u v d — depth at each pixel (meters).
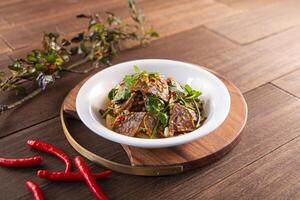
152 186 0.59
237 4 1.21
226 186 0.59
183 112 0.67
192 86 0.76
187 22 1.09
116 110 0.69
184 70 0.77
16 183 0.60
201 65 0.88
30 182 0.59
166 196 0.58
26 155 0.65
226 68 0.88
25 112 0.74
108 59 0.88
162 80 0.71
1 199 0.57
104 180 0.60
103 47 0.89
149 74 0.71
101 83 0.74
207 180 0.60
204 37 1.01
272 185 0.59
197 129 0.63
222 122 0.63
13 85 0.78
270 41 0.99
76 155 0.65
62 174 0.59
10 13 1.15
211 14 1.14
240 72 0.86
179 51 0.94
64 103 0.73
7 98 0.78
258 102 0.77
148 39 0.99
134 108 0.70
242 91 0.80
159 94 0.68
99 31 0.90
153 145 0.58
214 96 0.71
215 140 0.65
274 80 0.84
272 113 0.74
